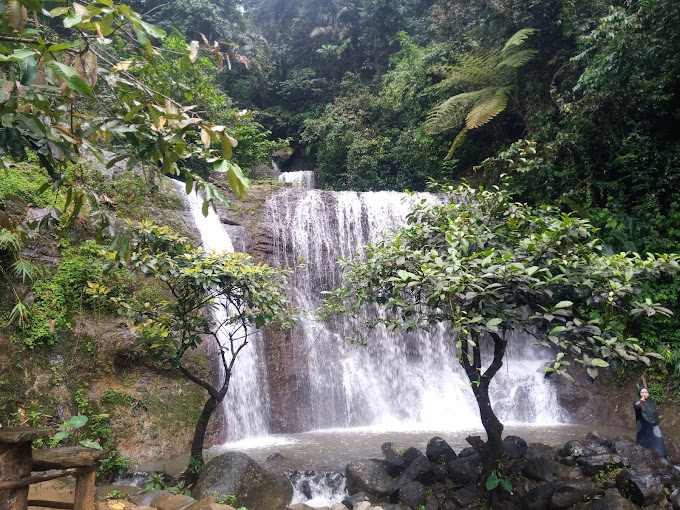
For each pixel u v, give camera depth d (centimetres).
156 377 767
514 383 993
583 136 1091
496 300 412
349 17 2142
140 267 502
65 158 269
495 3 1240
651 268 426
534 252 445
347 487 571
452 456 577
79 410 657
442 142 1477
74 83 209
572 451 581
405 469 562
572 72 1169
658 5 879
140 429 697
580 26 1115
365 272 500
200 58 1334
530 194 1185
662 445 613
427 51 1526
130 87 267
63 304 704
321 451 727
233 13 2175
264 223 1095
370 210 1220
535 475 532
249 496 510
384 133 1759
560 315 429
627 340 404
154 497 476
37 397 629
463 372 1074
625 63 934
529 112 1245
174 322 537
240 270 513
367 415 995
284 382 934
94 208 322
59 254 736
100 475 607
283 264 1077
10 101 228
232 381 862
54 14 228
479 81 1301
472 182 1432
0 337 628
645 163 1045
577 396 944
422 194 1252
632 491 495
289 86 2153
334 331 1053
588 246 453
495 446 511
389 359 1075
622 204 1048
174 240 517
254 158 1542
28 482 286
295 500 578
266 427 887
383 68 2011
